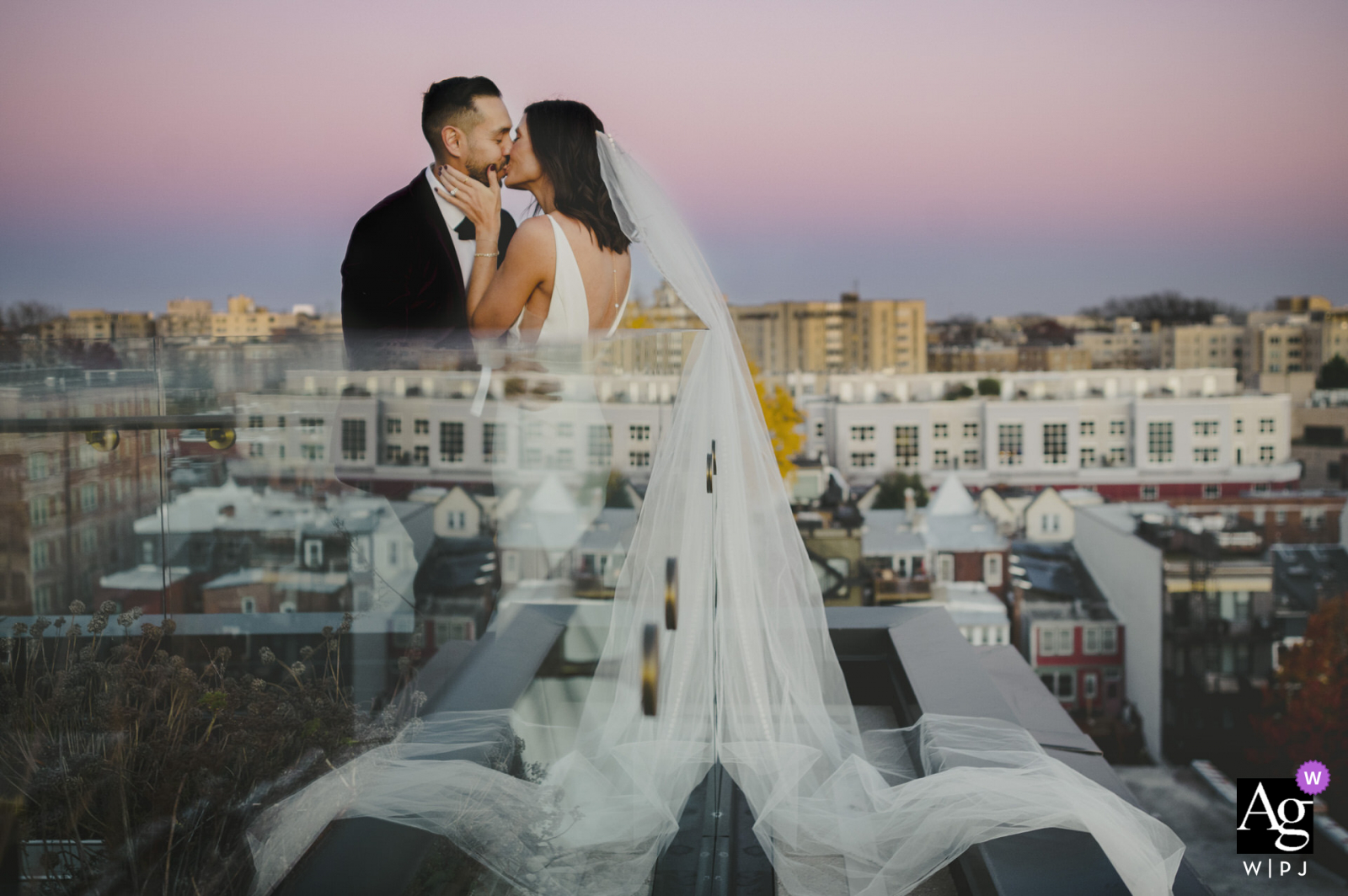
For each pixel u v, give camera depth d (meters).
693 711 1.98
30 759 1.20
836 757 1.98
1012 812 1.68
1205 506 33.03
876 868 1.62
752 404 2.09
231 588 1.46
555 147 2.04
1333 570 31.66
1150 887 1.48
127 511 1.41
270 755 1.35
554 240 2.03
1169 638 31.53
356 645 1.55
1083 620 32.56
